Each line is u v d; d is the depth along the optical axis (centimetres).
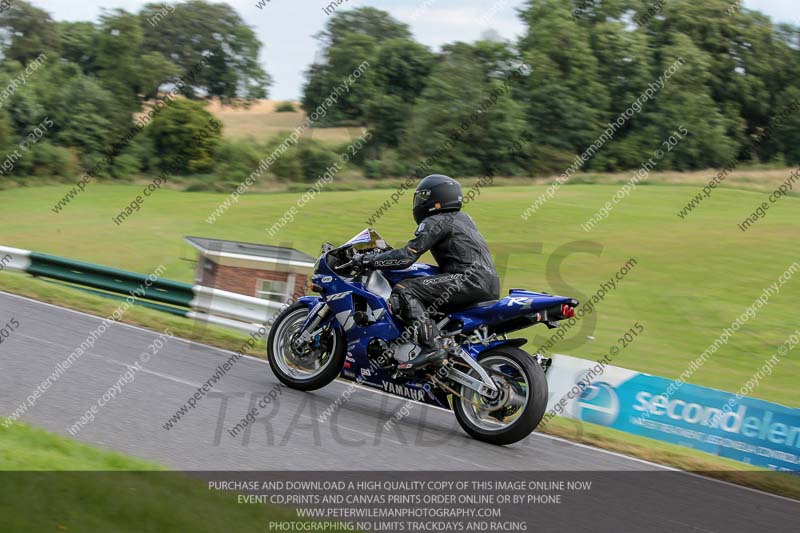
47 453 805
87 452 841
